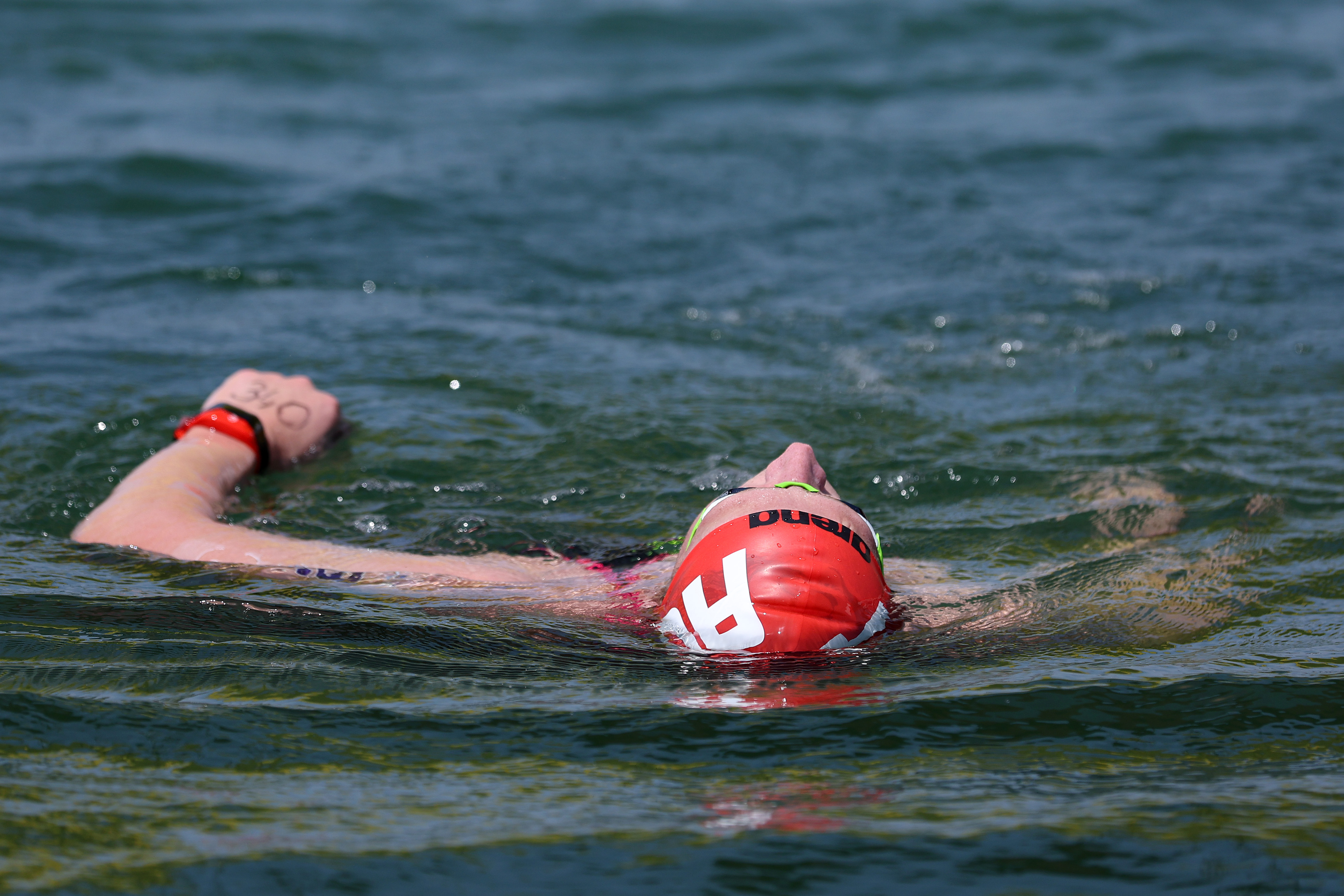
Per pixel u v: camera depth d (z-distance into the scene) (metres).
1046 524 12.58
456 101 42.34
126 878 5.41
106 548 10.88
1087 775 6.66
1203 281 23.61
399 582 10.21
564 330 20.53
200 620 9.10
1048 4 60.25
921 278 24.20
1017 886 5.39
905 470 14.45
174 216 27.16
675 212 28.81
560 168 32.78
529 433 15.48
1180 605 9.96
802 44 53.72
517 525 12.50
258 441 13.28
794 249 26.17
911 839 5.84
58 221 26.05
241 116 38.09
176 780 6.54
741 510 8.95
